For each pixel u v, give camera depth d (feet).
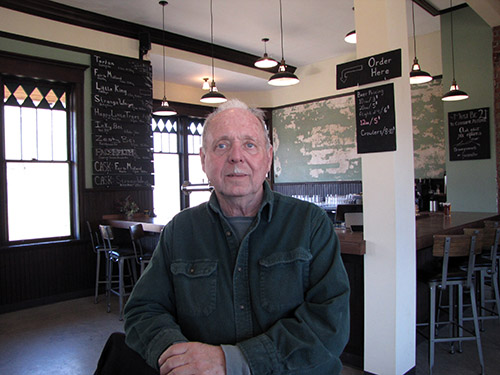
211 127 4.26
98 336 12.14
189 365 3.39
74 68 17.35
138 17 19.25
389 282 8.58
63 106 17.61
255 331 3.83
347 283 3.89
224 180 4.11
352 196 24.98
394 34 8.80
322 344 3.53
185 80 26.66
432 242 10.56
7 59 15.51
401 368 8.63
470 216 15.14
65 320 13.83
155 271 4.30
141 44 19.57
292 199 4.37
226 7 18.99
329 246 4.00
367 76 8.93
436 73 23.15
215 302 3.92
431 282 9.32
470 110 19.56
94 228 17.83
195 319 3.94
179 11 19.11
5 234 15.66
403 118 8.89
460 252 9.24
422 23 21.97
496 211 18.84
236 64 25.53
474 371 9.34
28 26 16.08
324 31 22.40
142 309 4.10
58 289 16.63
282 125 31.19
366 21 8.98
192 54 23.02
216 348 3.53
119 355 3.93
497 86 18.45
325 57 27.40
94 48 18.13
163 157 26.81
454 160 20.11
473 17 19.51
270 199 4.12
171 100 26.91
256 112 4.45
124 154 18.94
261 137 4.28
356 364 9.46
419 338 11.16
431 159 23.44
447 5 19.86
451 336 10.64
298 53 26.35
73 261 17.13
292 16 20.27
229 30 21.85
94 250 17.74
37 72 16.26
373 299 8.82
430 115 23.41
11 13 15.66
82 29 17.78
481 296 12.16
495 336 11.47
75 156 17.52
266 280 3.88
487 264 10.50
